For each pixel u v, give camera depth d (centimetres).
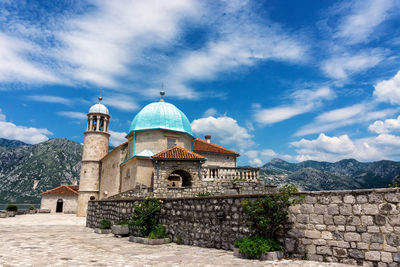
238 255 1018
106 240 1511
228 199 1198
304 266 855
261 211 1035
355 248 868
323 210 948
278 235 1027
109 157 4166
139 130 3142
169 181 3012
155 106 3350
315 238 947
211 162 3719
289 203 1012
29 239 1470
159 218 1527
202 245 1269
